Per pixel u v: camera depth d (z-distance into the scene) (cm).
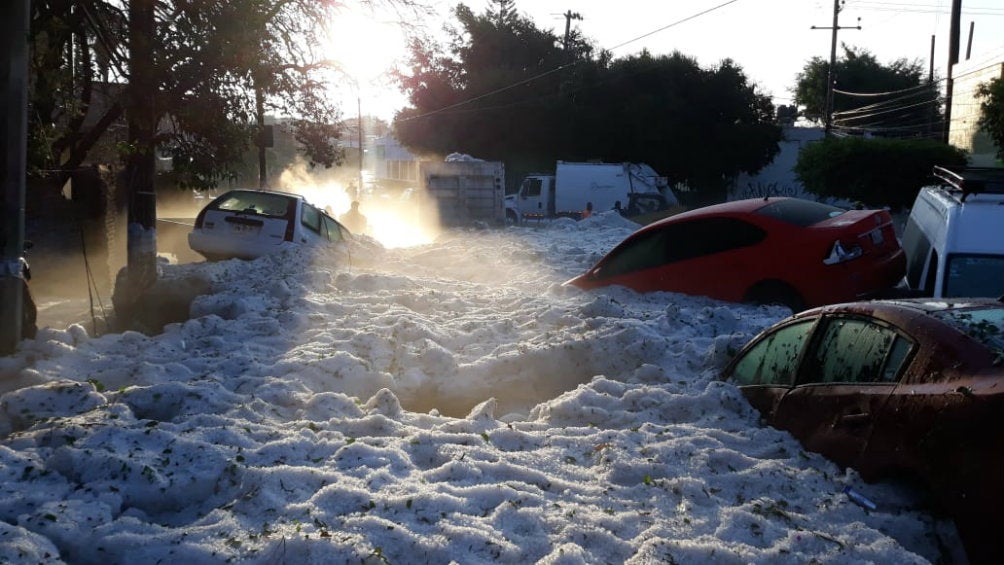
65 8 1180
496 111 5534
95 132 1667
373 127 10888
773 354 604
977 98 3275
